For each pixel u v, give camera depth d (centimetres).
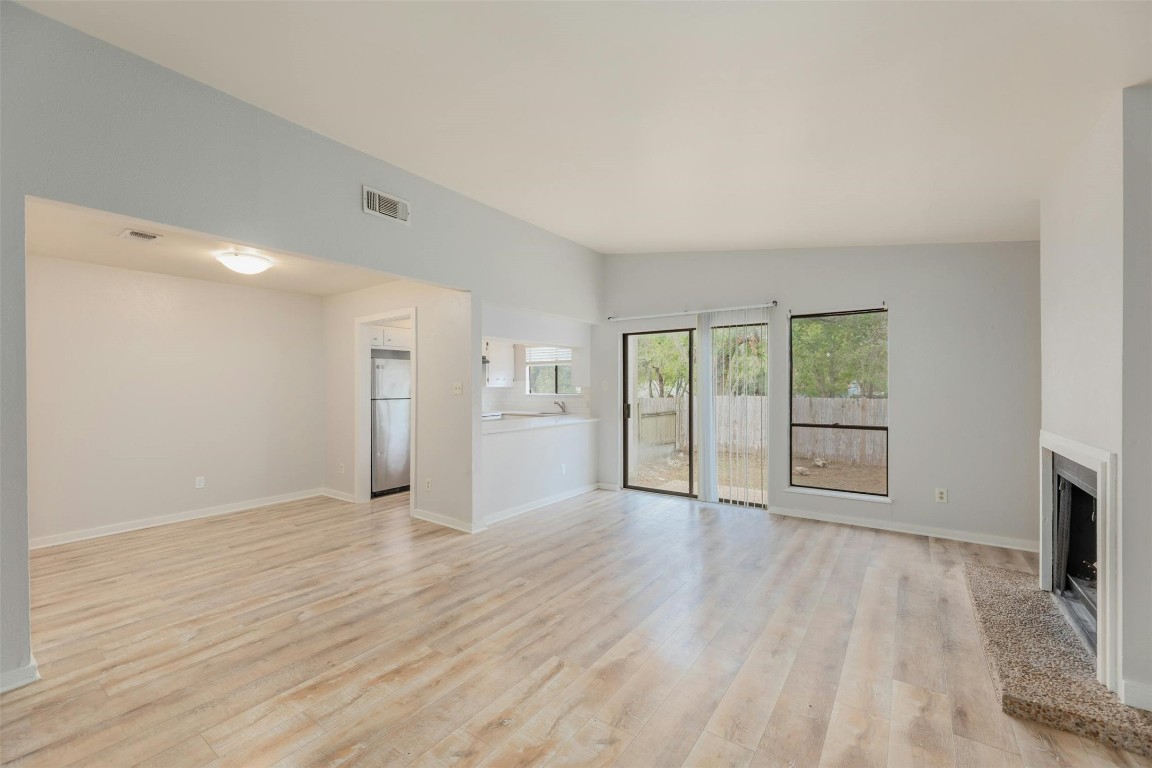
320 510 523
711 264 545
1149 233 196
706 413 546
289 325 574
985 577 322
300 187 313
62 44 223
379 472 584
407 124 303
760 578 337
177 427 486
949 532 427
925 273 437
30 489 404
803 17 178
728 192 358
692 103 247
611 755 177
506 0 189
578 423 590
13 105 211
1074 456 242
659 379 592
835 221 398
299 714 199
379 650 246
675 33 196
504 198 428
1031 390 400
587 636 260
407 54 231
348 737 186
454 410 457
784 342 501
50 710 200
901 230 407
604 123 278
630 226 478
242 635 261
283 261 413
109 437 444
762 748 181
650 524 466
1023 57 186
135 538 427
